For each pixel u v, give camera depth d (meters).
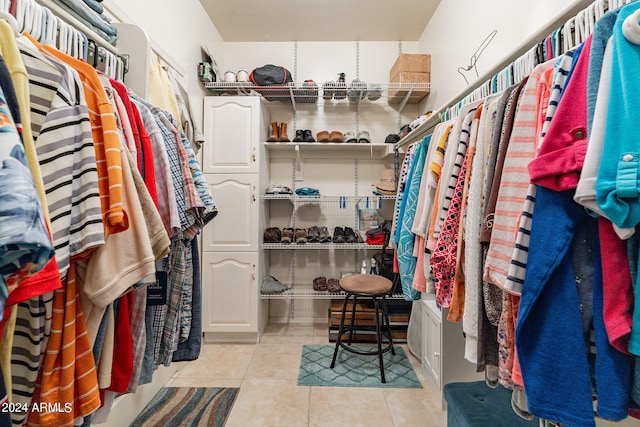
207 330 2.16
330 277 2.65
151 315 0.82
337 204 2.65
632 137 0.41
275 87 2.23
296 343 2.19
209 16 2.30
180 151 0.88
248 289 2.18
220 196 2.19
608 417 0.44
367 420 1.37
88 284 0.56
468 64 1.73
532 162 0.53
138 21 1.42
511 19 1.34
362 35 2.55
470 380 1.46
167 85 1.23
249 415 1.39
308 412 1.42
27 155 0.44
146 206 0.65
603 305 0.46
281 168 2.65
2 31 0.46
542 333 0.50
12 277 0.39
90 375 0.57
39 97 0.51
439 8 2.16
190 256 0.98
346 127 2.65
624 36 0.44
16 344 0.52
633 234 0.43
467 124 0.90
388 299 2.31
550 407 0.49
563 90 0.54
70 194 0.52
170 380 1.68
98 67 0.86
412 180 1.27
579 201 0.46
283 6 2.19
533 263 0.52
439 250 0.91
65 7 0.80
